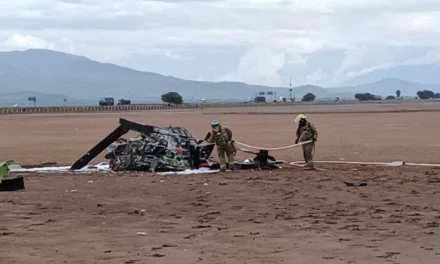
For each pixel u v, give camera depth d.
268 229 12.74
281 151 31.66
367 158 28.41
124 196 17.59
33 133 49.22
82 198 17.25
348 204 15.84
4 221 13.80
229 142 23.83
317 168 24.59
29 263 10.10
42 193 18.25
